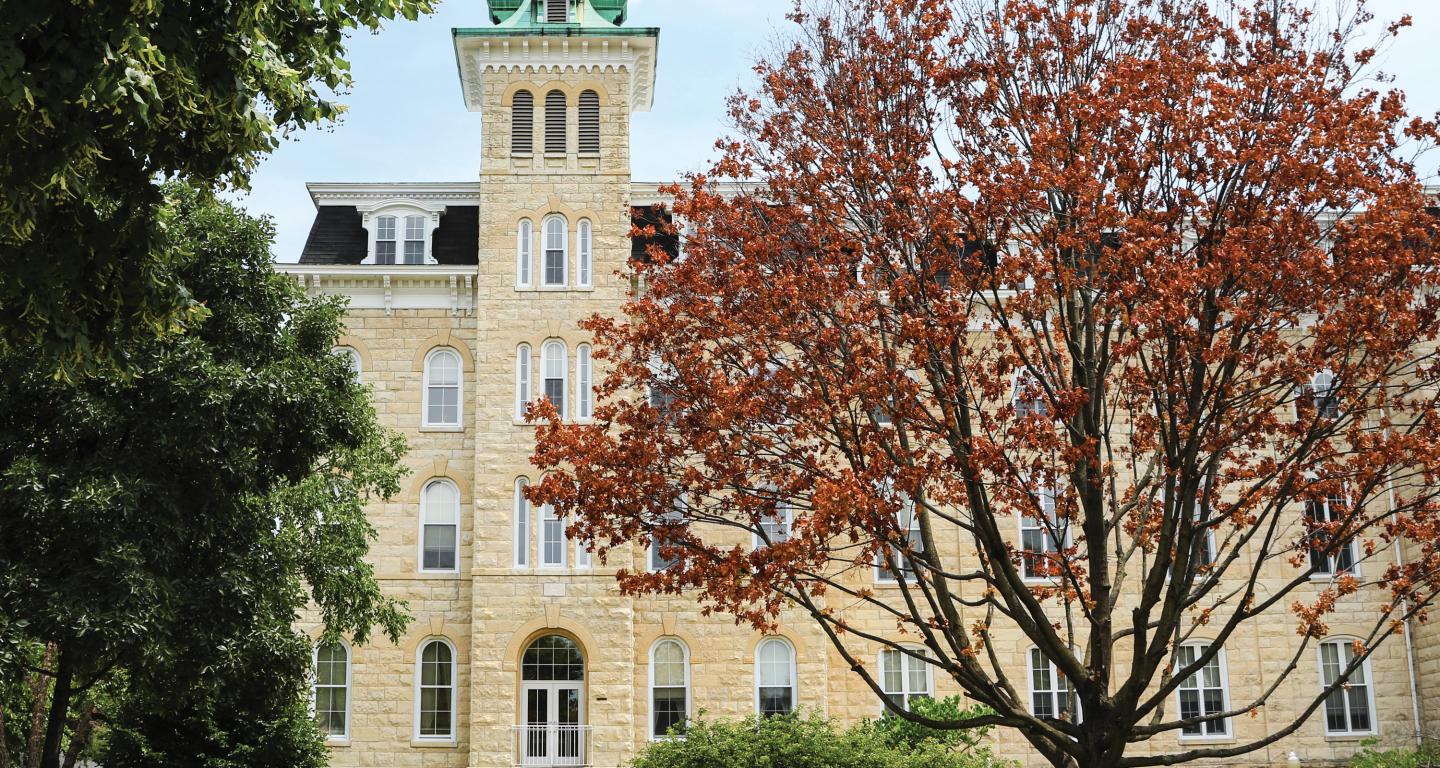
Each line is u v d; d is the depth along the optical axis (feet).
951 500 64.95
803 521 59.11
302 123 50.96
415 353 135.54
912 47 62.28
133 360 73.92
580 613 127.85
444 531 132.57
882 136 61.87
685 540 60.54
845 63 63.10
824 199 61.72
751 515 61.11
